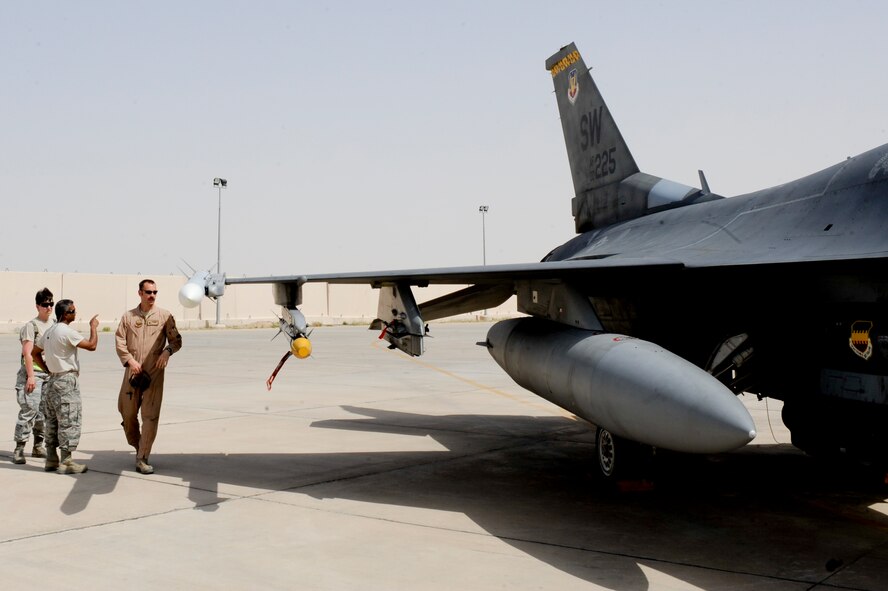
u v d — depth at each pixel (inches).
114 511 240.4
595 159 426.9
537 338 286.0
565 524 231.3
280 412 469.4
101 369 742.5
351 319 2050.9
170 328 300.4
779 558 200.1
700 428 199.8
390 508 248.1
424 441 376.5
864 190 239.1
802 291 248.1
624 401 219.5
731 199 317.4
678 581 182.1
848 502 261.0
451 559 196.9
